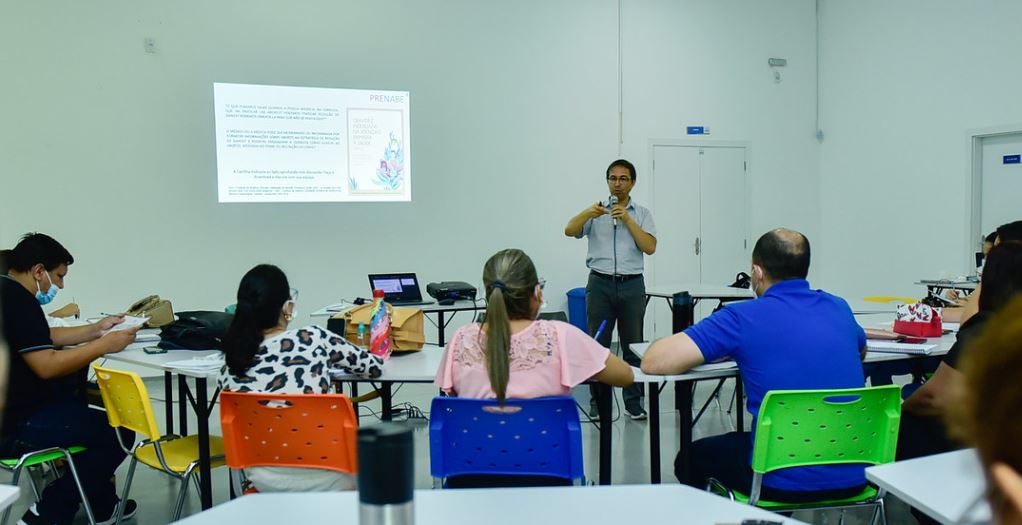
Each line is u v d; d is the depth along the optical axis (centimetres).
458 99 642
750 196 744
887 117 682
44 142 534
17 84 526
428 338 645
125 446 269
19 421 250
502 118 657
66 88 537
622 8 691
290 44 590
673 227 720
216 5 570
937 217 635
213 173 575
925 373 340
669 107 711
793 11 750
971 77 598
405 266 630
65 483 257
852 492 199
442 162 639
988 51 582
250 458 205
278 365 206
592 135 686
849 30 722
